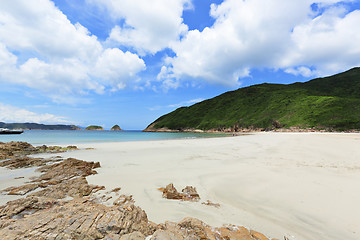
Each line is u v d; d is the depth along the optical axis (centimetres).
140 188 721
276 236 408
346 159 1107
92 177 877
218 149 1844
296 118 7856
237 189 688
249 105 13612
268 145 2033
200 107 17425
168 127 15525
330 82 14200
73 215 377
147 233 372
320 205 528
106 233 336
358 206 508
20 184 806
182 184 768
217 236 388
